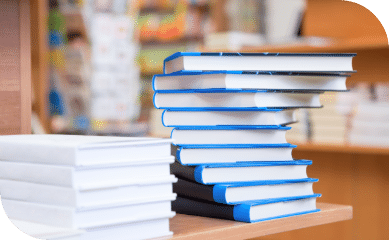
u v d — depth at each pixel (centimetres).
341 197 270
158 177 77
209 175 92
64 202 69
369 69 270
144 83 405
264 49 261
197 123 98
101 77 356
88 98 348
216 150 95
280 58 98
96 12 359
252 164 96
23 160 76
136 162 74
